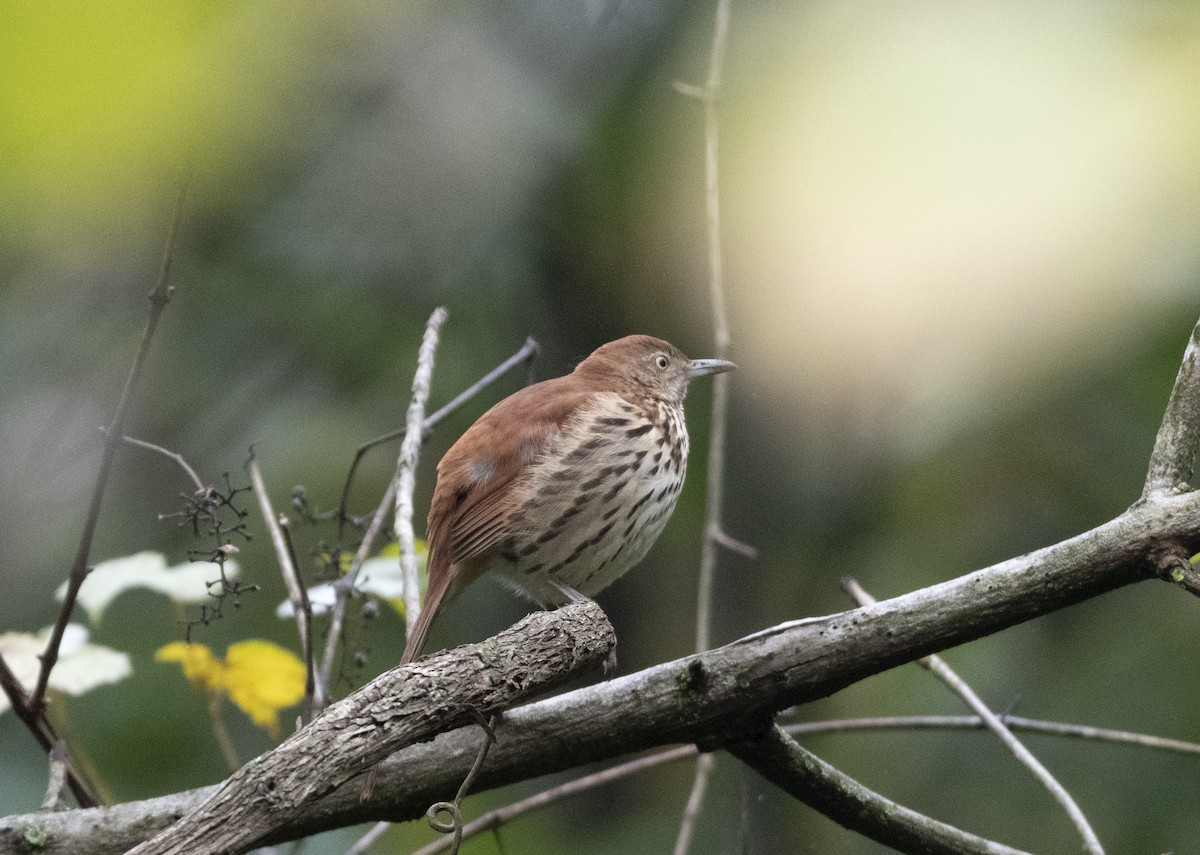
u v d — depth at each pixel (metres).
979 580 4.98
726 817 10.90
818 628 5.14
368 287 10.61
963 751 9.73
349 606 8.96
